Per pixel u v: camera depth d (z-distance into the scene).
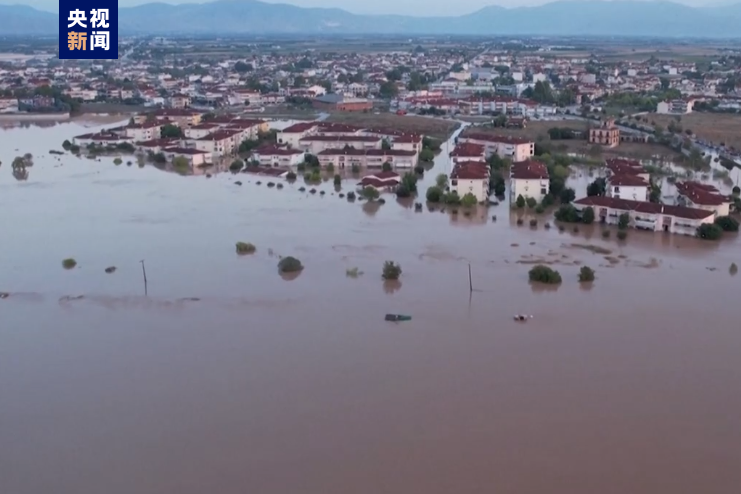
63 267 111.81
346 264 112.31
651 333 87.69
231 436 67.56
